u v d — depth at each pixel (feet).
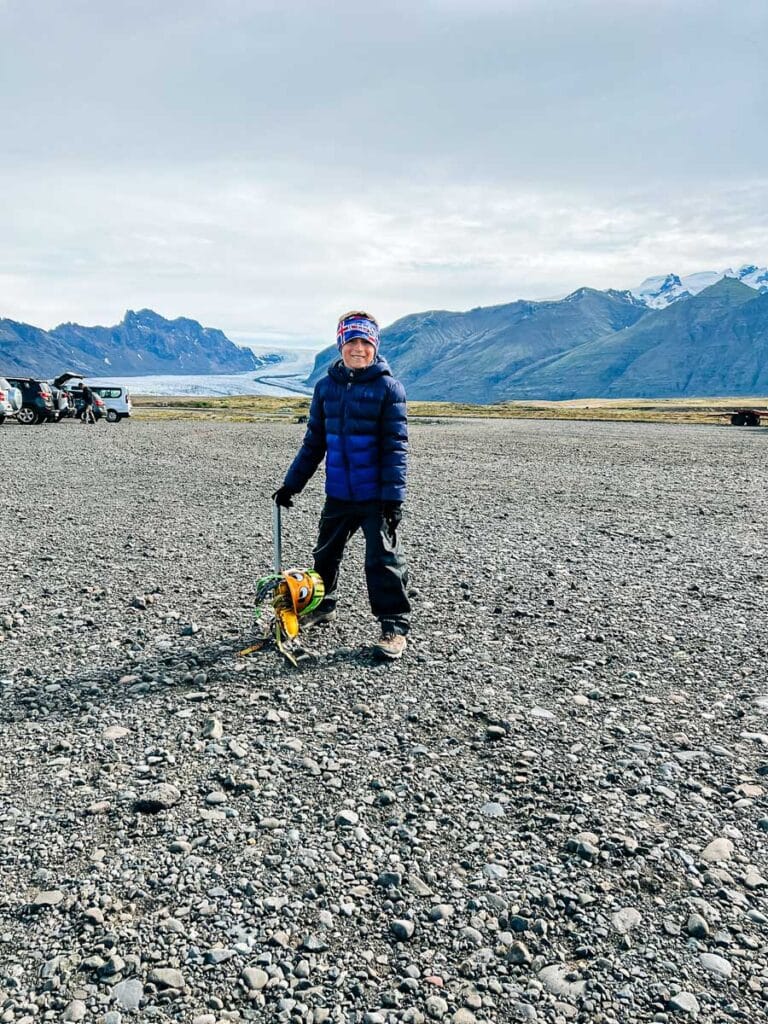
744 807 12.17
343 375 18.42
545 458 84.79
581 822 11.68
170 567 29.07
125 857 10.67
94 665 18.43
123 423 167.43
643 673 18.24
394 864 10.55
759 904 9.80
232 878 10.20
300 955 8.77
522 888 10.05
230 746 14.14
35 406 137.80
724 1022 7.90
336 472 18.98
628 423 210.79
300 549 32.37
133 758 13.71
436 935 9.15
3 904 9.68
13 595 24.81
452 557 31.55
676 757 13.94
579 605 24.17
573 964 8.71
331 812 11.93
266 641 20.02
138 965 8.60
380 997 8.19
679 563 30.53
